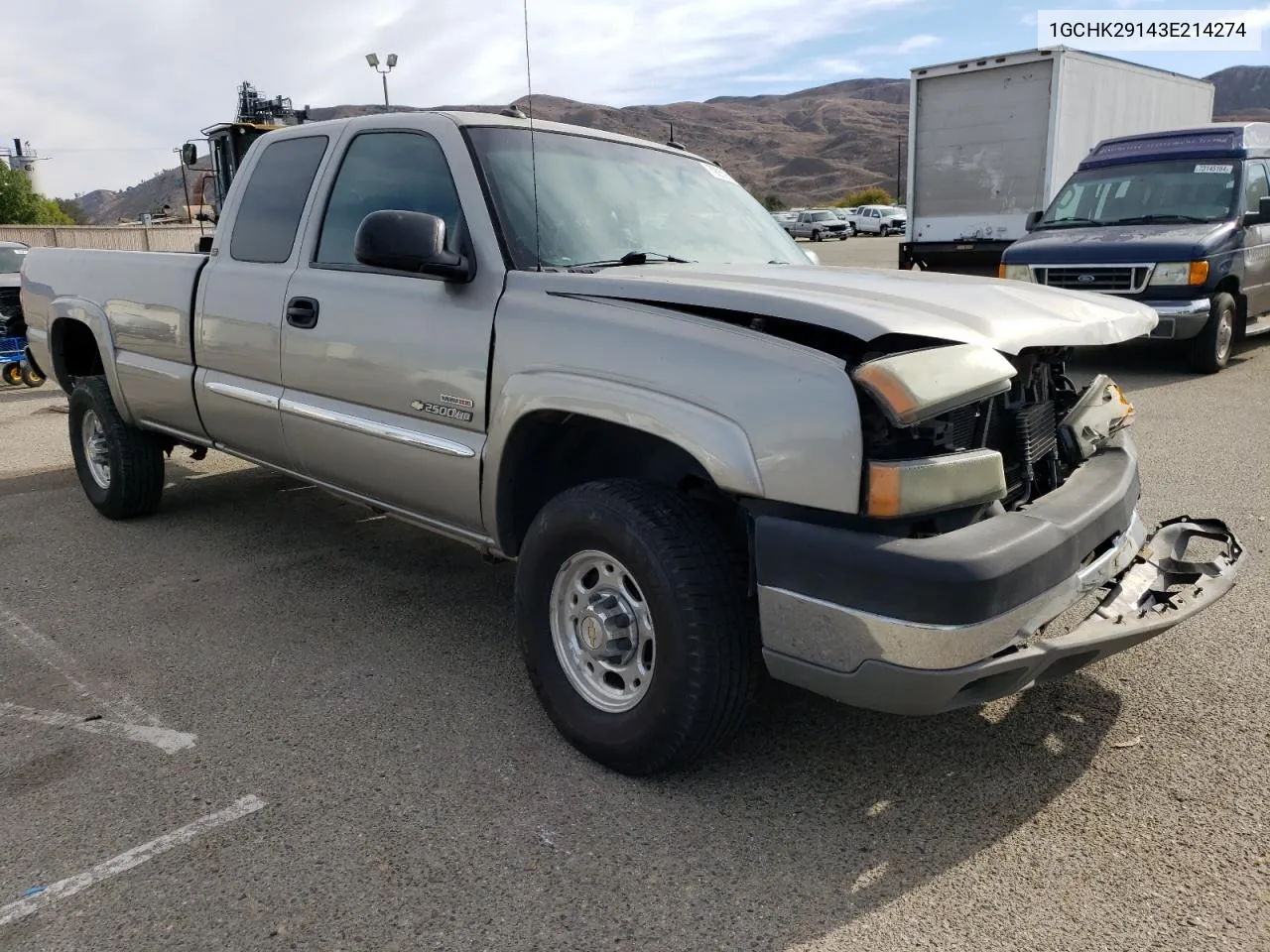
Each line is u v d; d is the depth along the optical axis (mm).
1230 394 8562
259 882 2533
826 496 2461
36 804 2887
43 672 3758
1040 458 3100
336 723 3340
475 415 3291
